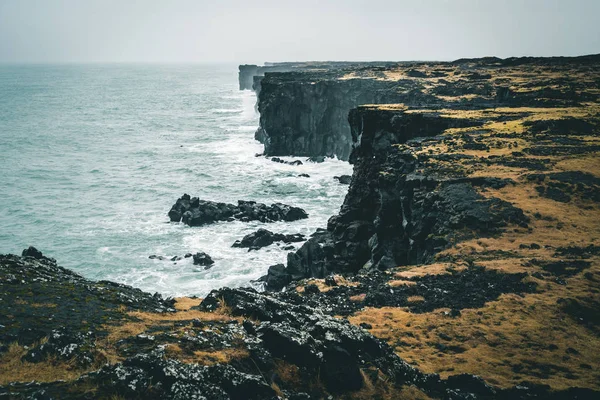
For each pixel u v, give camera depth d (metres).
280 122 143.75
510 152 60.12
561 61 187.12
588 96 93.31
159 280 64.00
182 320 19.27
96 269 67.25
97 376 14.14
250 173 124.81
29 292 20.17
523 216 43.72
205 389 14.24
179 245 76.06
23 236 79.50
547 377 22.34
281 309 20.83
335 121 142.00
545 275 34.06
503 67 184.88
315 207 96.50
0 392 12.98
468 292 32.44
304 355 17.05
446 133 71.12
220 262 69.56
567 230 41.47
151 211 92.94
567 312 29.28
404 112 73.81
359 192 67.12
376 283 35.59
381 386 17.80
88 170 126.44
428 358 24.33
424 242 47.59
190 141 173.62
